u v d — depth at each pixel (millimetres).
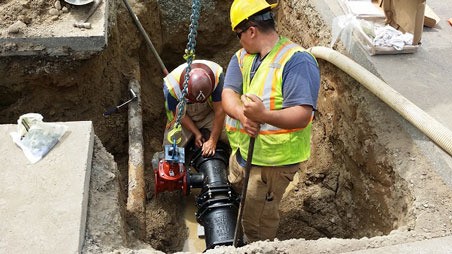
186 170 3750
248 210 3293
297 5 4395
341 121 3719
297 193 3986
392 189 3012
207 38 5188
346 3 3912
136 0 4547
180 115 3334
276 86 2818
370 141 3270
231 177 3438
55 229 2291
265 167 3041
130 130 3930
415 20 3447
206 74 3613
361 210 3467
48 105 3729
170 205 4059
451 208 2635
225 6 5074
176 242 3889
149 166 4219
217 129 3914
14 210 2354
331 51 3646
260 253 2385
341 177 3758
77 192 2451
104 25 3547
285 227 3809
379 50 3518
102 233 2479
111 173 2832
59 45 3445
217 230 3340
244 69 3010
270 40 2877
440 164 2820
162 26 4973
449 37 3746
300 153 3025
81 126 2795
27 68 3490
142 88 4574
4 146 2648
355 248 2406
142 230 3330
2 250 2191
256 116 2502
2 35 3373
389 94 3127
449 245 2416
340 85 3703
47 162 2578
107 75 3973
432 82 3316
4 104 3689
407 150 2984
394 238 2484
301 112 2682
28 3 3578
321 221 3787
